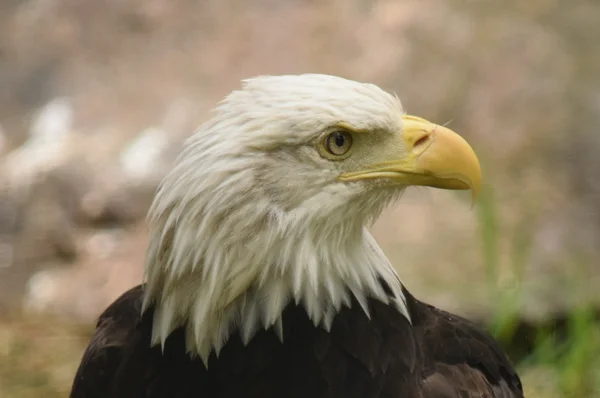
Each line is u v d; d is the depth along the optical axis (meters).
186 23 19.08
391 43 18.00
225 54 18.41
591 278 14.55
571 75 17.42
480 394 7.64
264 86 6.97
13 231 16.55
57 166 16.95
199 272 7.02
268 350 7.18
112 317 8.44
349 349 7.20
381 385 7.17
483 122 17.00
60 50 19.03
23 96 18.50
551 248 15.08
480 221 15.17
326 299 7.21
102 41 19.08
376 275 7.50
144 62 18.61
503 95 17.23
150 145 17.02
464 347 8.00
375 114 7.03
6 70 18.81
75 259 16.27
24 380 14.05
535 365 13.85
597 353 13.92
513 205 15.86
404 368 7.28
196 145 6.95
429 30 18.19
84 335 15.15
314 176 6.95
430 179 7.29
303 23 18.61
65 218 16.53
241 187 6.79
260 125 6.80
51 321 15.47
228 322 7.20
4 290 16.05
